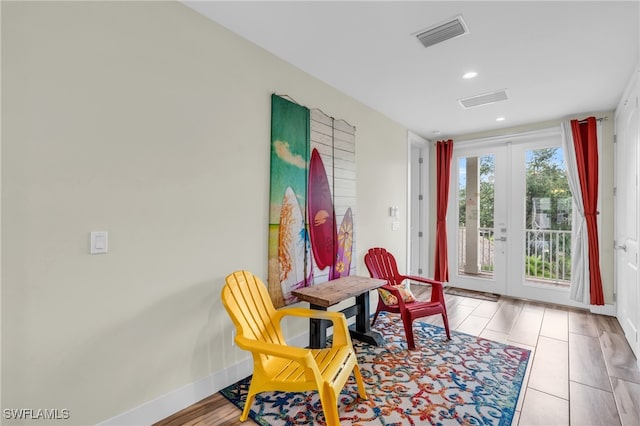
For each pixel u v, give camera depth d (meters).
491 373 2.26
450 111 3.66
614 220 3.52
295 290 2.46
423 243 5.05
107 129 1.56
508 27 2.04
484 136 4.52
